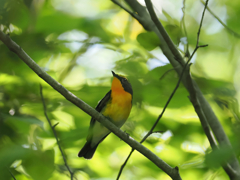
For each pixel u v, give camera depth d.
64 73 11.17
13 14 7.98
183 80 7.34
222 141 6.99
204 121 6.47
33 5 9.63
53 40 10.35
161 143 9.70
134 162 10.77
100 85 9.86
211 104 9.21
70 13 11.31
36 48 9.61
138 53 10.39
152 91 8.93
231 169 5.97
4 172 5.56
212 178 6.67
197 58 11.99
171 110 9.67
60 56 11.36
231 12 10.99
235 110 8.51
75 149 9.63
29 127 6.89
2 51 8.39
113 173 11.30
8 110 7.28
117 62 10.06
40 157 5.82
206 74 11.40
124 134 6.27
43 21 10.23
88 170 10.49
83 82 10.36
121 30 12.20
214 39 11.81
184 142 9.74
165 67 8.84
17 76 8.20
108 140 10.29
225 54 11.85
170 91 8.95
